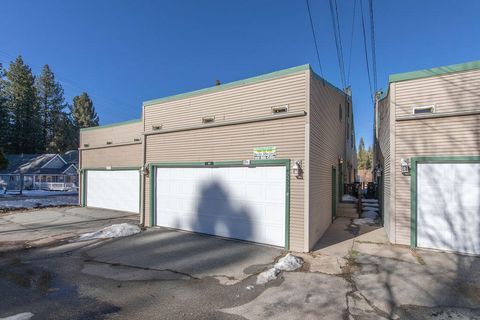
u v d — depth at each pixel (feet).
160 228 33.19
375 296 15.25
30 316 13.47
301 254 22.47
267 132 25.48
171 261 21.48
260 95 26.04
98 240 27.96
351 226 33.04
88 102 186.09
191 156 30.99
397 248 23.48
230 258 21.97
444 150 22.75
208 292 16.10
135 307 14.39
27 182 121.39
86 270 19.85
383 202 33.63
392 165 24.72
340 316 13.34
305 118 23.52
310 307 14.20
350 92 58.49
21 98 150.51
